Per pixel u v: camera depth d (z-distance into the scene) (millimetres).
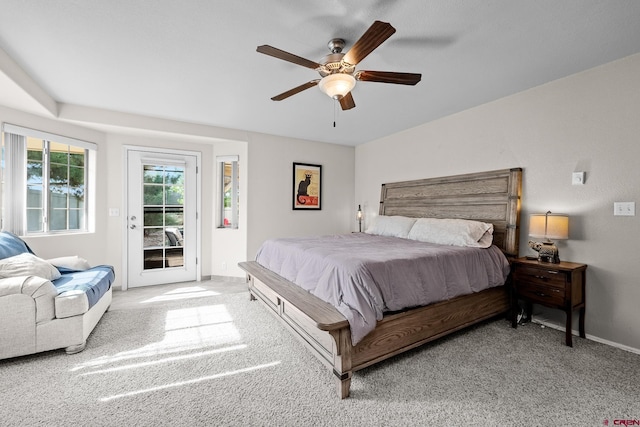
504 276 2781
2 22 1811
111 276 3080
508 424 1489
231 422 1493
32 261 2369
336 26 1870
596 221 2455
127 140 3965
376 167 4895
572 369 1991
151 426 1459
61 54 2199
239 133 4289
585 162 2510
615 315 2348
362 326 1745
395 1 1634
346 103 2430
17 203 3016
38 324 2053
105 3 1643
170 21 1812
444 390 1764
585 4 1657
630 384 1824
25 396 1673
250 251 4406
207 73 2508
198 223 4461
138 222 4055
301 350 2262
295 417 1534
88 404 1613
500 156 3135
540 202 2816
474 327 2703
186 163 4371
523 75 2578
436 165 3842
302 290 2320
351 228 5344
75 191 3617
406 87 2811
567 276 2314
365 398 1690
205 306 3258
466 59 2287
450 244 2943
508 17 1776
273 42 2049
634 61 2238
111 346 2299
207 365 2035
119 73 2506
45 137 3188
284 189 4688
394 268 2074
